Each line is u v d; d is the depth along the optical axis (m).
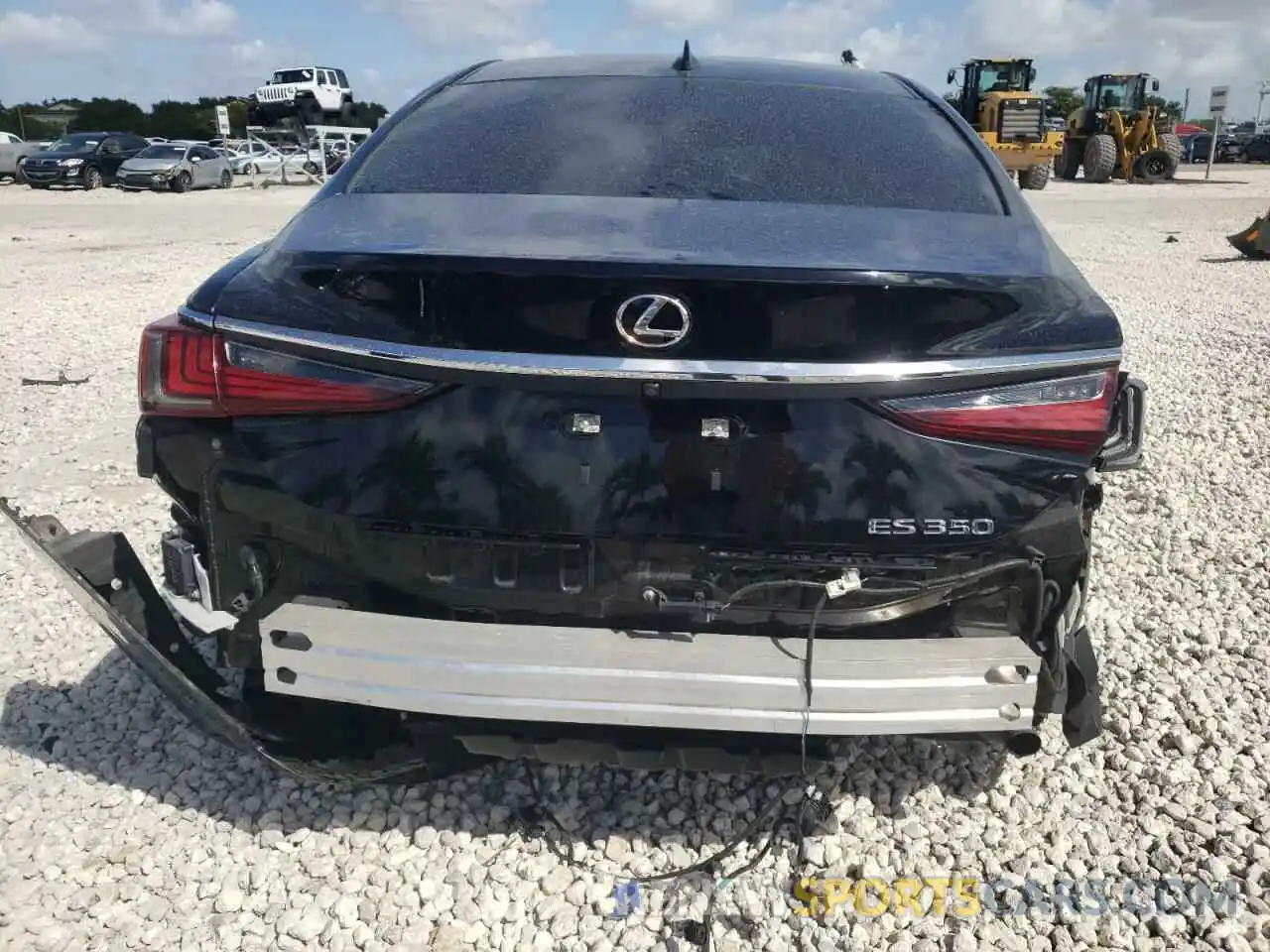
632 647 2.20
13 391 7.16
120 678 3.45
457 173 2.73
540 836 2.71
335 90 34.91
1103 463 2.45
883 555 2.17
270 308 2.20
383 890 2.53
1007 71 27.89
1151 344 8.70
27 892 2.50
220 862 2.62
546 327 2.08
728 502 2.13
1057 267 2.38
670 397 2.10
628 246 2.19
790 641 2.20
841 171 2.75
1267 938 2.42
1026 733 2.41
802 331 2.06
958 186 2.74
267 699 2.61
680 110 2.99
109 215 20.14
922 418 2.11
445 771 2.75
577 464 2.13
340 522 2.24
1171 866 2.64
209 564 2.36
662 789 2.89
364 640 2.27
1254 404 6.76
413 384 2.15
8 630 3.76
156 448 2.30
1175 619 3.90
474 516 2.17
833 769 2.95
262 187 29.56
